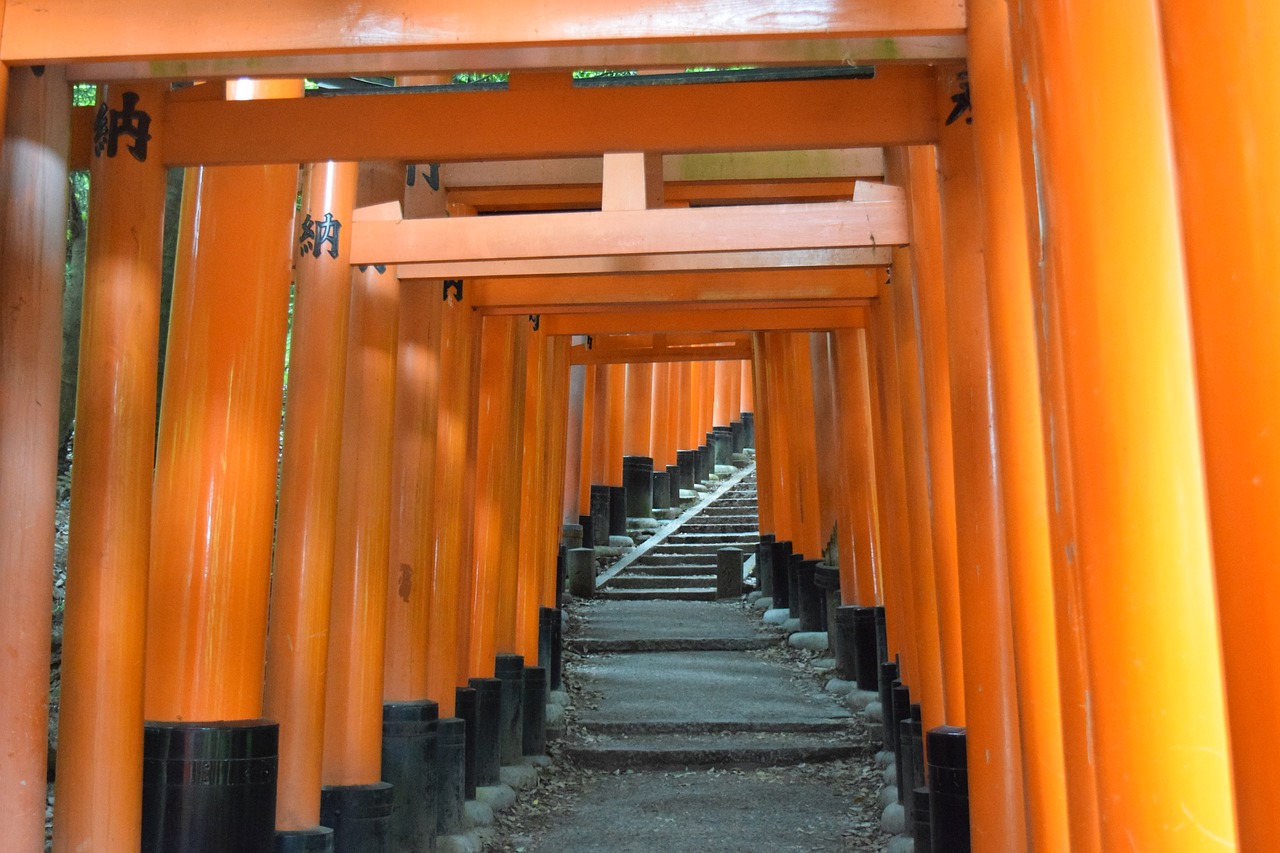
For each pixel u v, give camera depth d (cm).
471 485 934
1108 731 232
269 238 568
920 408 701
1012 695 489
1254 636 175
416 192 819
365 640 682
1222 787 220
